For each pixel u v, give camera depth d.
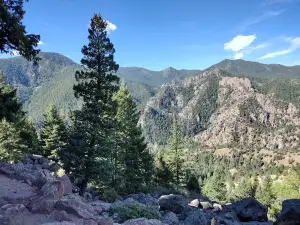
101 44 30.09
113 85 30.88
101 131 30.47
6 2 13.54
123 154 41.47
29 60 14.48
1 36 13.38
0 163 20.73
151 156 49.62
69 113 38.50
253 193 82.94
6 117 19.80
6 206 11.87
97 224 12.52
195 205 32.97
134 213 18.27
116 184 39.94
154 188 50.72
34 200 13.04
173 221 20.41
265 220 25.94
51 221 11.53
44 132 62.41
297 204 15.23
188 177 80.62
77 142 29.64
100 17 30.53
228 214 24.95
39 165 34.00
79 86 30.05
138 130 44.75
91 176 29.73
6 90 39.16
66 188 20.11
